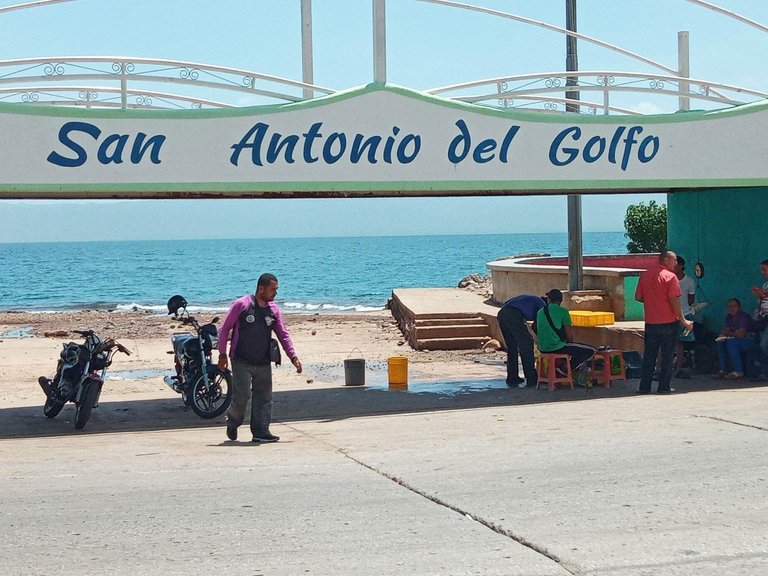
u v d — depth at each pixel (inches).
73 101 456.4
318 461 341.4
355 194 507.5
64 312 1595.7
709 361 575.8
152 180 450.6
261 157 463.8
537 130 504.7
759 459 314.7
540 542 228.5
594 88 516.7
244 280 2878.9
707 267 627.8
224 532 243.3
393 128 481.4
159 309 1659.7
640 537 230.8
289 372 698.2
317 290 2333.9
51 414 480.4
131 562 219.6
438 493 280.2
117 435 434.6
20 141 435.2
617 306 750.5
